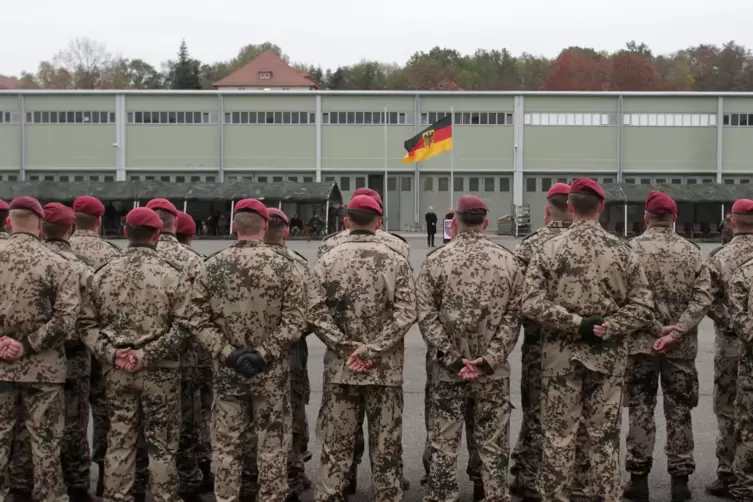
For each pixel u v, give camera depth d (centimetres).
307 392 601
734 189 4350
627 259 496
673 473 549
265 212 518
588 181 506
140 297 507
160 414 507
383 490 507
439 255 524
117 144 4875
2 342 492
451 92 4866
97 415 573
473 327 506
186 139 4891
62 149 4881
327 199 4212
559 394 494
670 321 560
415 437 700
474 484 559
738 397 530
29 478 548
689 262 560
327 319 508
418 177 4909
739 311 522
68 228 570
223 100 4888
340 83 12125
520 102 4856
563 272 495
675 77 10369
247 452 560
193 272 514
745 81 10406
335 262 515
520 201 4894
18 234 512
